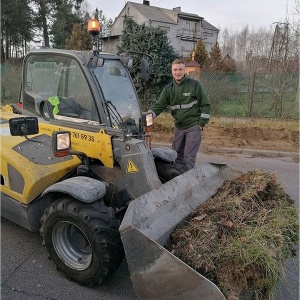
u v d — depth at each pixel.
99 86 3.37
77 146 3.31
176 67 4.61
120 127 3.43
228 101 10.73
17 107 4.14
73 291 2.88
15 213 3.39
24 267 3.17
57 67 3.56
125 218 2.43
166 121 9.72
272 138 8.91
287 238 2.70
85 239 2.93
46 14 28.92
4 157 3.39
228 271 2.34
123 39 11.45
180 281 2.23
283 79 10.32
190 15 43.66
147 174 2.97
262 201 3.16
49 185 3.21
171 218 2.77
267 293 2.41
